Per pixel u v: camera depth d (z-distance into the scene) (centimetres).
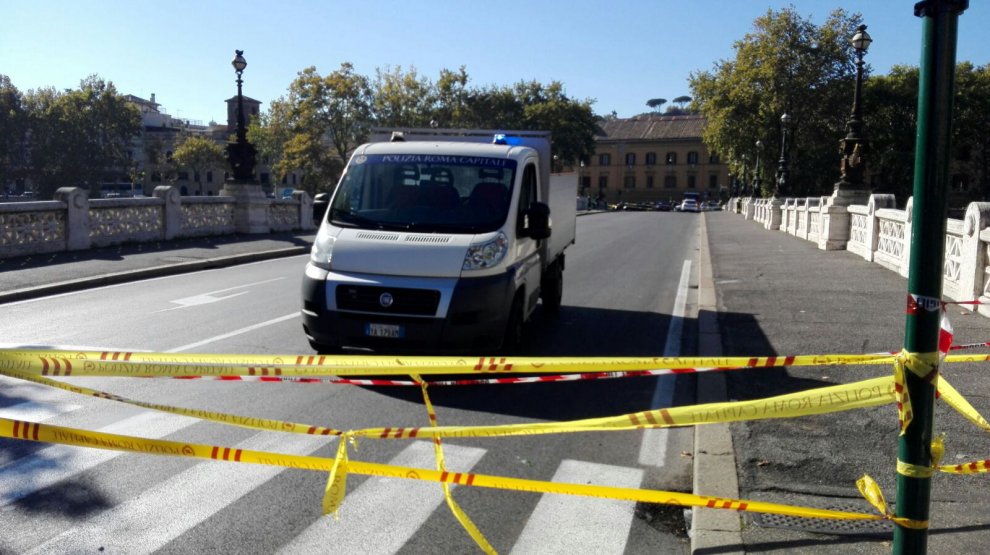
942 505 429
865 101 6844
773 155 6334
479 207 773
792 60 6100
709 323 988
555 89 8825
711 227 3816
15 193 9181
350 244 725
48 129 8488
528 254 828
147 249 1819
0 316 1032
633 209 9594
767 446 528
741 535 396
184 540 402
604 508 452
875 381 311
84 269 1437
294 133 7362
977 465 355
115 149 8938
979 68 7394
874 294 1223
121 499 451
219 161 9688
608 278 1584
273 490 468
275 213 2506
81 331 937
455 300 692
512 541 410
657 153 11775
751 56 6206
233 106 11269
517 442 564
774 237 2792
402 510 444
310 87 7119
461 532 419
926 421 274
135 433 562
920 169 259
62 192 1661
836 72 6188
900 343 856
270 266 1700
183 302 1170
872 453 516
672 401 681
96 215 1784
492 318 710
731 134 6397
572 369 351
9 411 605
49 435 311
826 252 2003
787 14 6094
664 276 1625
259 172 10681
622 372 361
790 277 1465
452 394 691
